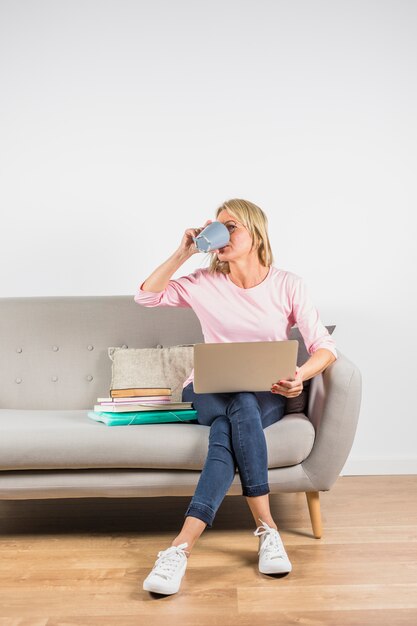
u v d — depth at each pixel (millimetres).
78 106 3023
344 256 3016
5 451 2092
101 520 2436
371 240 3014
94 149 3025
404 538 2182
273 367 2000
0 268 3031
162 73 3025
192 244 2293
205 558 2039
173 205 3031
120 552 2111
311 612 1682
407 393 3025
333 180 3016
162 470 2146
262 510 1968
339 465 2129
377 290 3020
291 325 2361
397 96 3008
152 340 2738
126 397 2248
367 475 3012
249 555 2059
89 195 3025
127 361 2611
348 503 2578
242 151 3029
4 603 1754
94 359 2732
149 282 2326
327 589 1809
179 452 2094
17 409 2703
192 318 2748
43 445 2096
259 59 3018
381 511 2473
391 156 3012
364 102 3010
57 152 3023
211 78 3021
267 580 1871
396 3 2992
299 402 2307
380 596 1765
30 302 2787
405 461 3010
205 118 3031
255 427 2000
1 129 3020
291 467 2139
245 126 3027
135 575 1928
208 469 1959
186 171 3029
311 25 3012
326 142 3020
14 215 3023
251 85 3021
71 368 2727
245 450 1976
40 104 3020
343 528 2287
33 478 2146
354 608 1699
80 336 2746
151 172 3029
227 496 2709
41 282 3035
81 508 2588
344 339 3025
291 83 3020
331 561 1995
